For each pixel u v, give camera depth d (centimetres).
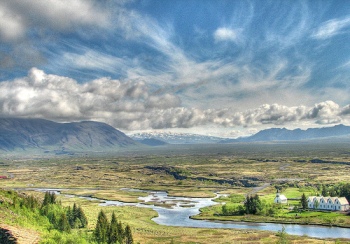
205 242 18688
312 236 19088
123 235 16650
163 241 18975
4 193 18400
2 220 13262
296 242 18012
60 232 15025
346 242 17538
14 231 12188
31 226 13888
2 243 11094
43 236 12775
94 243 15175
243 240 18912
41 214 17575
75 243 13812
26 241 11600
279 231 18800
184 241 18962
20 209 16338
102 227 16462
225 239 19225
